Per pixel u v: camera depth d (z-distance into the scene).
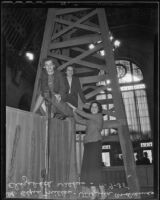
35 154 3.64
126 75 5.56
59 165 3.89
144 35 4.05
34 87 4.45
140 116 4.27
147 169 3.88
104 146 4.28
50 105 4.27
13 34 4.39
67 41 4.95
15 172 3.35
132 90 5.33
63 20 5.18
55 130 3.95
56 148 3.90
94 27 5.07
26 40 4.75
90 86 4.78
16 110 3.50
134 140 4.20
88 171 4.02
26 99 4.38
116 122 4.31
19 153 3.44
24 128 3.57
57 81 4.39
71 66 4.62
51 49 4.95
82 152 4.32
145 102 3.76
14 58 4.35
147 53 3.68
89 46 4.97
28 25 4.81
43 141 3.81
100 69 4.72
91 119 4.26
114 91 4.52
